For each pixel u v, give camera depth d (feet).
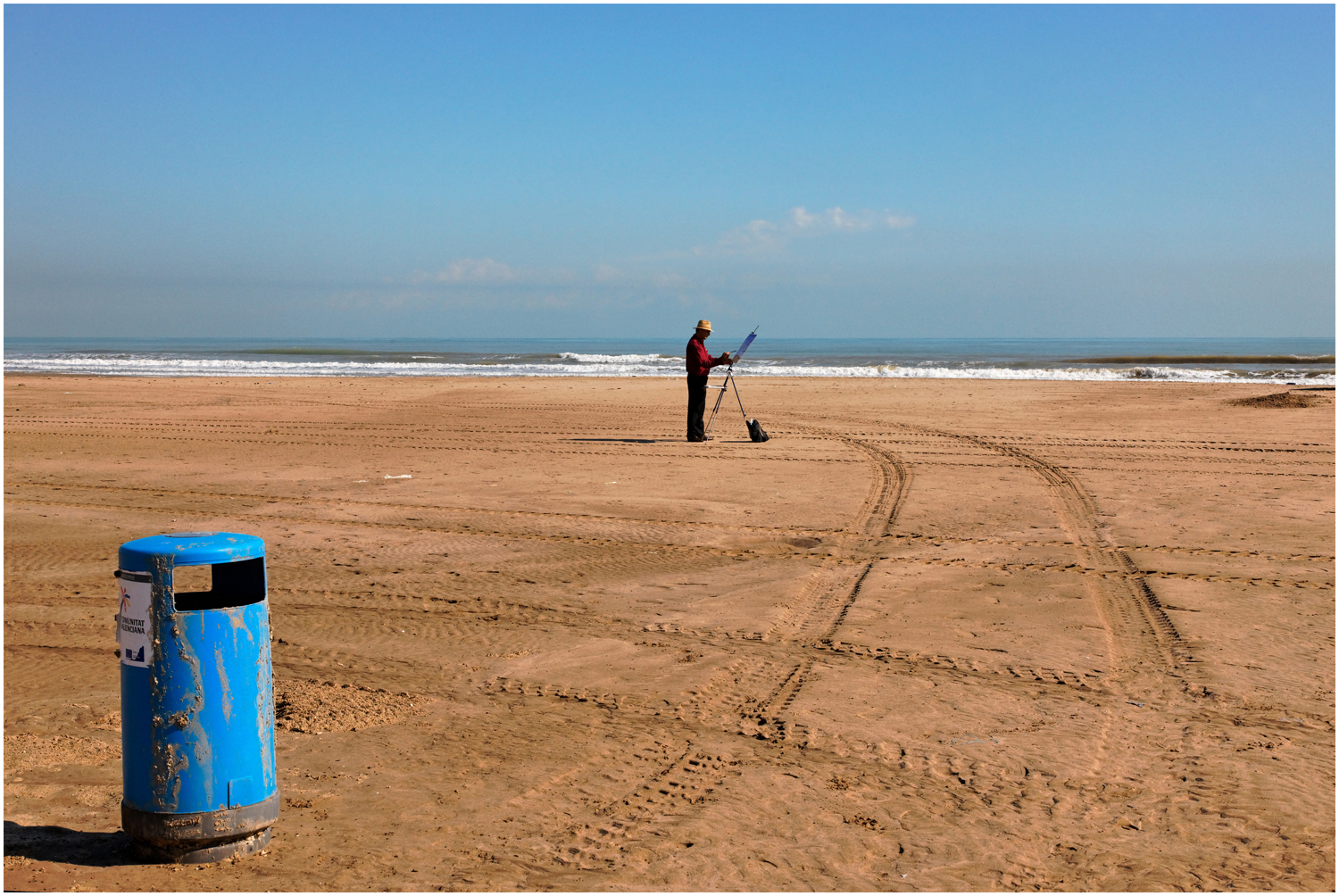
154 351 302.04
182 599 13.84
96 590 27.30
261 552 13.33
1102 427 63.77
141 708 12.92
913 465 48.19
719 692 19.48
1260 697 18.78
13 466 49.93
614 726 17.88
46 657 22.08
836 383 108.88
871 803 14.88
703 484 43.45
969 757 16.40
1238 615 23.85
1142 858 13.26
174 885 12.50
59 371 153.07
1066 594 25.80
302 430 65.67
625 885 12.65
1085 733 17.30
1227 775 15.62
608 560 30.07
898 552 30.78
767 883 12.74
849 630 23.18
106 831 14.11
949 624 23.56
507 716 18.43
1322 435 58.23
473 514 37.19
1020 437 58.59
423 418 73.72
